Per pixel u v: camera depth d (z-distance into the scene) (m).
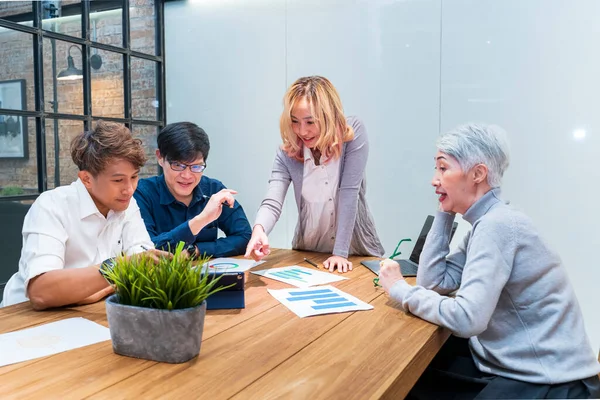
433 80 3.44
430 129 3.48
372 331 1.26
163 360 1.04
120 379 0.95
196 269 1.08
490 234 1.29
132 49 4.19
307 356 1.09
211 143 4.42
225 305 1.45
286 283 1.76
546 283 1.28
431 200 3.50
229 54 4.27
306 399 0.88
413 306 1.38
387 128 3.62
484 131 1.40
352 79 3.73
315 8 3.85
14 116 3.31
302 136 2.09
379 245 2.42
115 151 1.45
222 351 1.11
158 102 4.51
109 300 1.09
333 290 1.67
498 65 3.22
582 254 3.04
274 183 2.31
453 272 1.57
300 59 3.94
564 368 1.23
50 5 3.49
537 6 3.07
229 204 2.00
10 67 3.27
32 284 1.39
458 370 1.50
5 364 1.02
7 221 3.33
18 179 3.37
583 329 1.30
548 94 3.08
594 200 2.99
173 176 2.19
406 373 1.05
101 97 3.92
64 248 1.53
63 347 1.12
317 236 2.36
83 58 3.75
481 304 1.23
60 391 0.90
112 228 1.70
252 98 4.20
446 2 3.36
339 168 2.17
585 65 2.96
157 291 1.03
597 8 2.91
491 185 1.41
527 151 3.17
